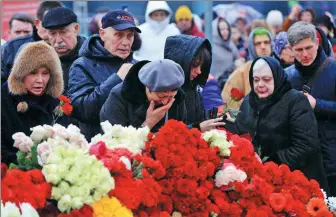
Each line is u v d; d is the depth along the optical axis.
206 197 7.48
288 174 8.17
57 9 9.53
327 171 9.75
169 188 7.33
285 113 9.06
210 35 12.83
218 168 7.74
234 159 7.82
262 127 9.10
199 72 8.61
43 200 6.55
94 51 8.95
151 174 7.28
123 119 7.99
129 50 9.06
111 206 6.77
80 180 6.67
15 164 7.20
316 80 10.01
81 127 8.81
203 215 7.46
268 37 12.07
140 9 14.86
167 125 7.51
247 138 8.47
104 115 8.04
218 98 9.23
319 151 9.13
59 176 6.62
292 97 9.09
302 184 8.17
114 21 8.91
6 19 12.98
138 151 7.43
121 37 8.95
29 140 6.92
